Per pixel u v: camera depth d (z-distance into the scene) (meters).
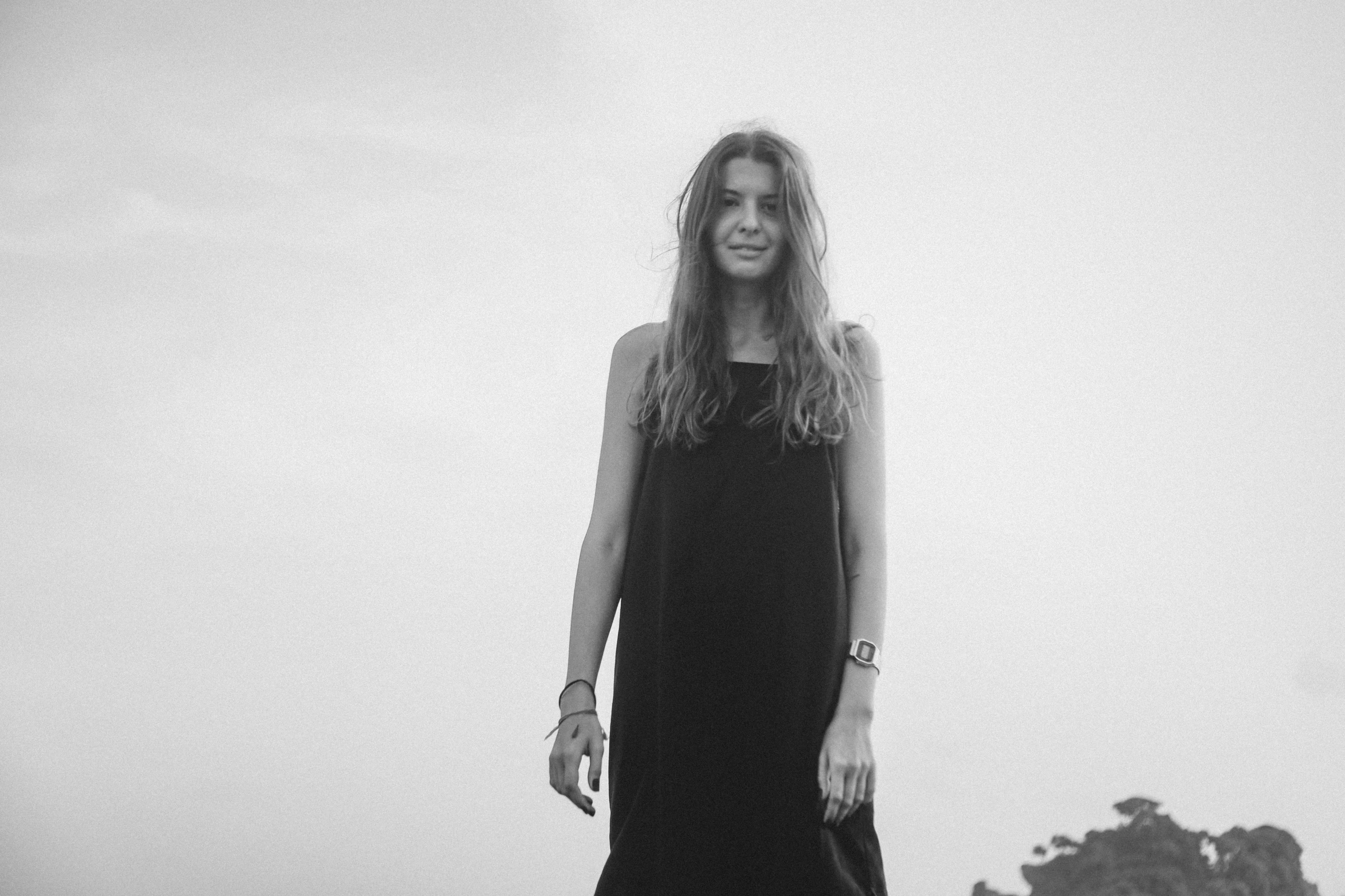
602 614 1.79
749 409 1.73
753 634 1.67
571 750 1.73
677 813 1.66
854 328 1.83
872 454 1.78
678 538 1.70
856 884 1.68
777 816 1.65
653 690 1.72
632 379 1.83
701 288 1.76
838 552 1.72
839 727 1.66
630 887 1.67
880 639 1.71
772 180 1.75
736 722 1.66
